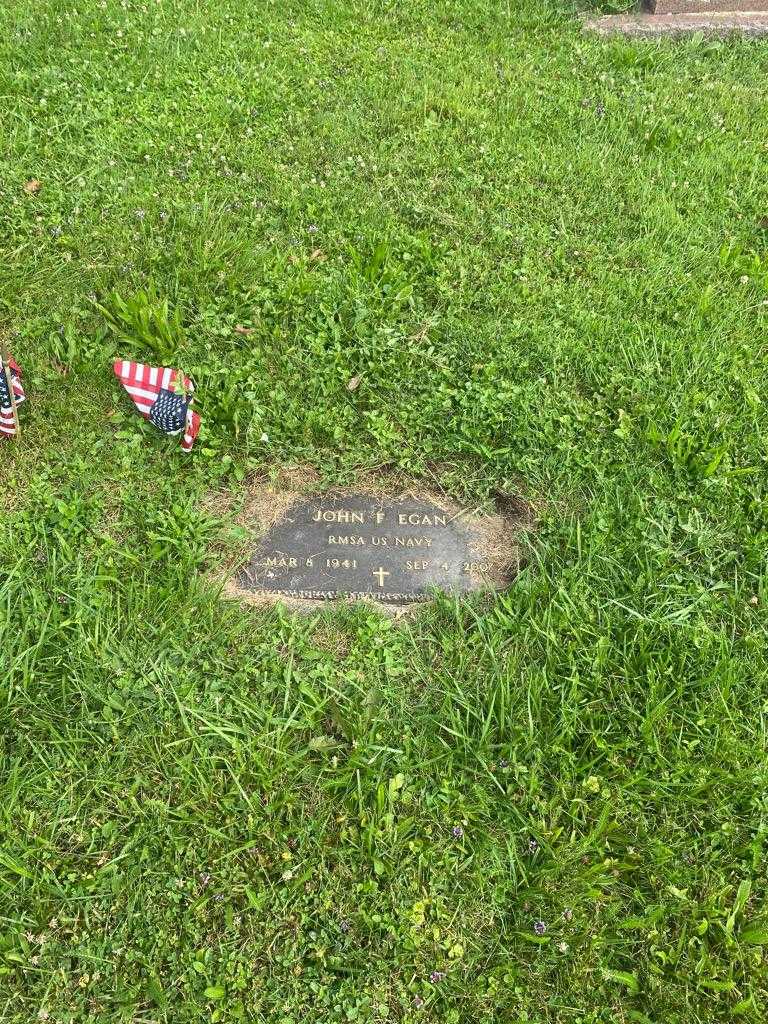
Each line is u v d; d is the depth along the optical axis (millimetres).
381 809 1403
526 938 1306
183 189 2342
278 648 1600
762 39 3377
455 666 1589
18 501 1743
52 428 1837
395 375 1986
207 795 1402
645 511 1807
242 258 2160
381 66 2906
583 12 3385
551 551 1747
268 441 1860
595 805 1434
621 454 1904
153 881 1330
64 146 2416
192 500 1768
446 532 1808
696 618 1674
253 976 1267
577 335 2125
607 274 2285
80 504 1726
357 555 1754
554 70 3033
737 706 1560
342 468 1869
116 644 1551
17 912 1291
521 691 1539
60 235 2182
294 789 1433
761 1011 1271
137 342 1986
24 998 1229
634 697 1566
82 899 1308
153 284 2043
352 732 1489
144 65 2729
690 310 2225
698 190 2596
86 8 2912
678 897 1346
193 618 1604
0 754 1414
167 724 1468
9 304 2029
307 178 2443
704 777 1460
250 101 2668
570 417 1953
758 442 1934
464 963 1297
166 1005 1230
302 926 1312
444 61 2986
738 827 1433
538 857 1389
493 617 1659
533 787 1439
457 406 1971
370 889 1337
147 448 1833
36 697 1481
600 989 1286
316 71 2818
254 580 1705
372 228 2311
